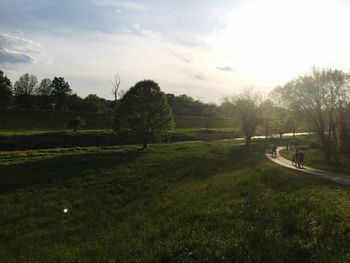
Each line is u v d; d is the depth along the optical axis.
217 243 13.85
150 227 18.62
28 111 106.38
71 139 75.12
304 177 34.19
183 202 24.77
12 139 67.69
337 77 63.62
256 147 77.12
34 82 138.88
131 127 60.19
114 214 25.83
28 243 20.72
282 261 12.24
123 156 49.12
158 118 60.62
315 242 13.55
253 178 32.28
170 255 13.46
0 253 19.36
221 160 52.28
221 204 21.69
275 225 15.93
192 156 53.12
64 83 144.62
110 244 17.17
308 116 65.00
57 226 23.80
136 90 60.91
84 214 26.08
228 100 81.88
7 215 25.66
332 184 30.59
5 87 117.88
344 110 64.50
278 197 22.59
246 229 15.54
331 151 66.56
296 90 66.19
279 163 52.84
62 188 31.98
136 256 14.05
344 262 11.29
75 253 16.75
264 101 79.25
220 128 133.88
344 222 15.71
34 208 27.11
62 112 112.25
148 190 32.44
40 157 45.50
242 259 12.55
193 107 178.62
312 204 19.59
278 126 88.62
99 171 38.09
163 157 50.03
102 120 113.50
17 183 32.25
